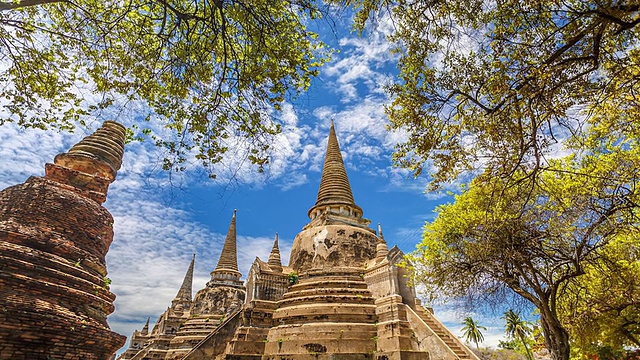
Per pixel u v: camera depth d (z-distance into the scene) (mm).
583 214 16344
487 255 17469
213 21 11086
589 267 20406
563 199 16484
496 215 16641
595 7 8945
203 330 44188
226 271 53906
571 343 29297
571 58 8953
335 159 40125
